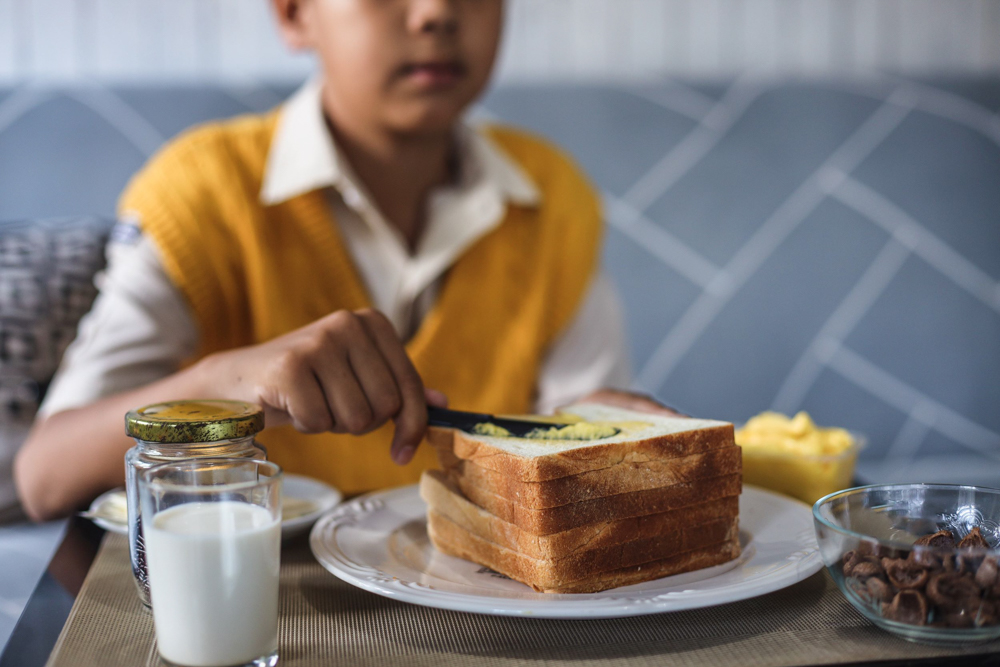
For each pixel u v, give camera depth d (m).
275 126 1.47
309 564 0.81
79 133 1.92
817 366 2.28
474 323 1.45
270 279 1.32
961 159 2.35
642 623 0.70
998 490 0.70
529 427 0.82
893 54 2.53
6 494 1.36
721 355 2.23
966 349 2.36
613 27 2.38
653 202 2.21
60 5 2.09
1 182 1.88
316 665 0.66
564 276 1.57
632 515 0.74
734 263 2.24
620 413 0.88
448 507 0.81
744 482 0.94
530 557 0.73
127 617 0.71
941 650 0.65
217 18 2.16
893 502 0.72
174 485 0.66
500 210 1.44
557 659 0.66
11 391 1.37
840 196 2.29
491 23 1.20
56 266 1.45
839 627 0.68
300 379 0.82
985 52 2.57
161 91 1.99
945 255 2.34
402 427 0.84
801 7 2.47
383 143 1.32
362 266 1.41
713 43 2.44
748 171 2.25
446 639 0.69
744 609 0.71
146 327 1.23
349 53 1.18
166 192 1.31
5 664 0.67
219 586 0.64
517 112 2.16
